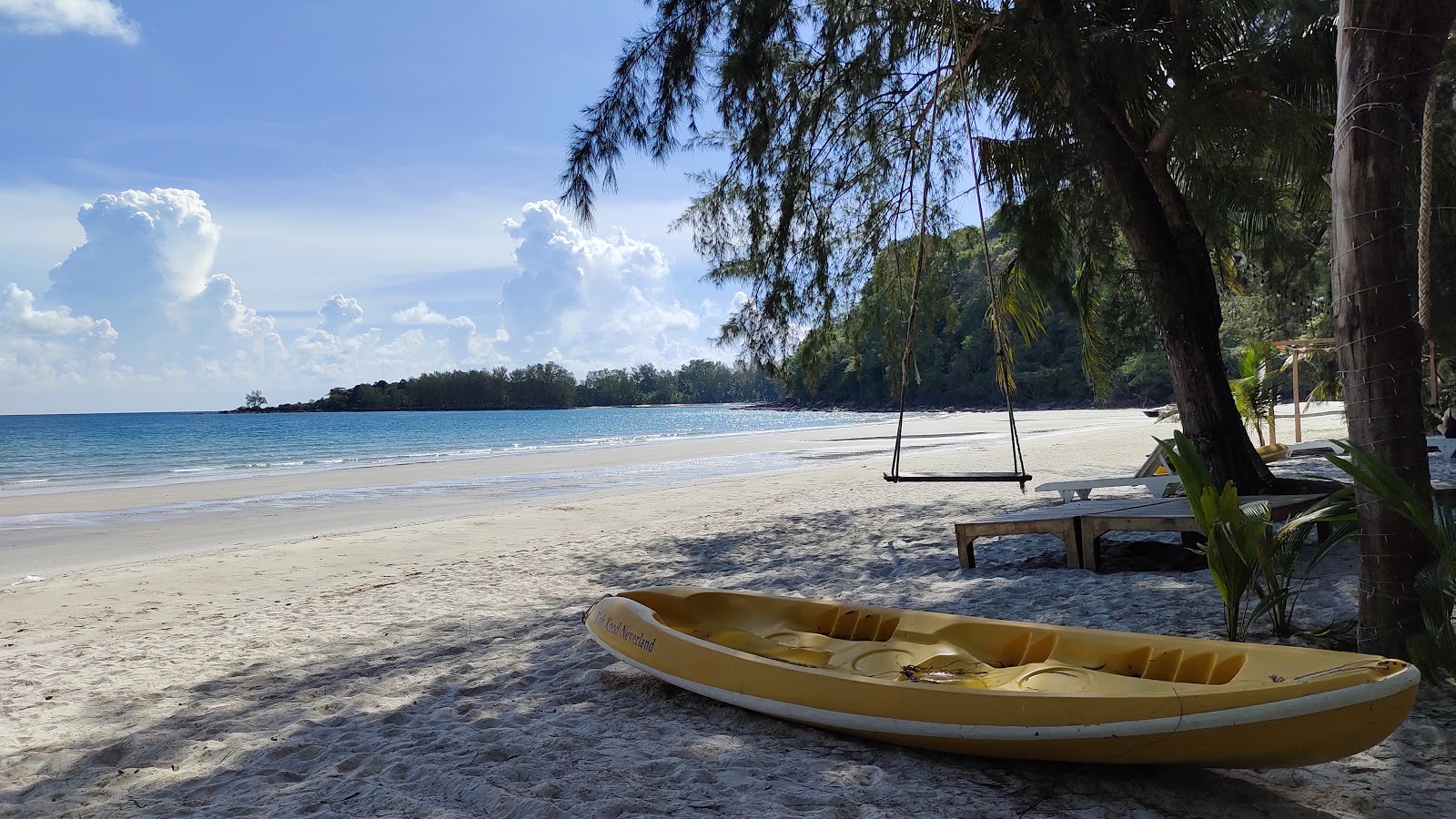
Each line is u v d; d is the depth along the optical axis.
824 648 4.50
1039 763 3.38
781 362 11.32
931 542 9.16
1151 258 7.88
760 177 10.34
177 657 6.16
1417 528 3.77
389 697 4.90
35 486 23.89
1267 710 2.73
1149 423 37.59
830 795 3.15
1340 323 3.90
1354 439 3.89
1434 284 10.46
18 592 9.08
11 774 4.01
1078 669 3.61
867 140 10.85
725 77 8.92
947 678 3.82
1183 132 7.45
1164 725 2.84
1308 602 5.32
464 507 16.92
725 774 3.39
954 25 7.31
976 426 46.53
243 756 4.02
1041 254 8.55
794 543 10.05
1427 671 3.69
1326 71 7.44
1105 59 7.04
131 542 13.17
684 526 12.23
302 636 6.65
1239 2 7.38
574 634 6.16
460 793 3.35
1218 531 4.46
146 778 3.82
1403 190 3.78
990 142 8.88
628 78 8.79
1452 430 13.40
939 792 3.15
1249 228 10.24
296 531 14.10
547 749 3.80
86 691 5.39
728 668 3.97
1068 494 10.01
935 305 11.59
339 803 3.34
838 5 9.67
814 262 10.88
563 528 12.82
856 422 66.06
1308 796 3.02
